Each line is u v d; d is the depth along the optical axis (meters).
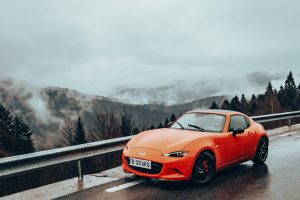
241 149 7.64
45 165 6.52
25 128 51.50
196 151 6.43
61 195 6.06
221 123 7.50
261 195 5.94
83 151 7.39
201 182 6.57
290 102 66.69
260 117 14.55
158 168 6.31
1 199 5.97
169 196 5.90
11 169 5.97
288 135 13.40
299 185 6.52
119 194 6.02
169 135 6.87
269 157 9.23
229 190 6.25
